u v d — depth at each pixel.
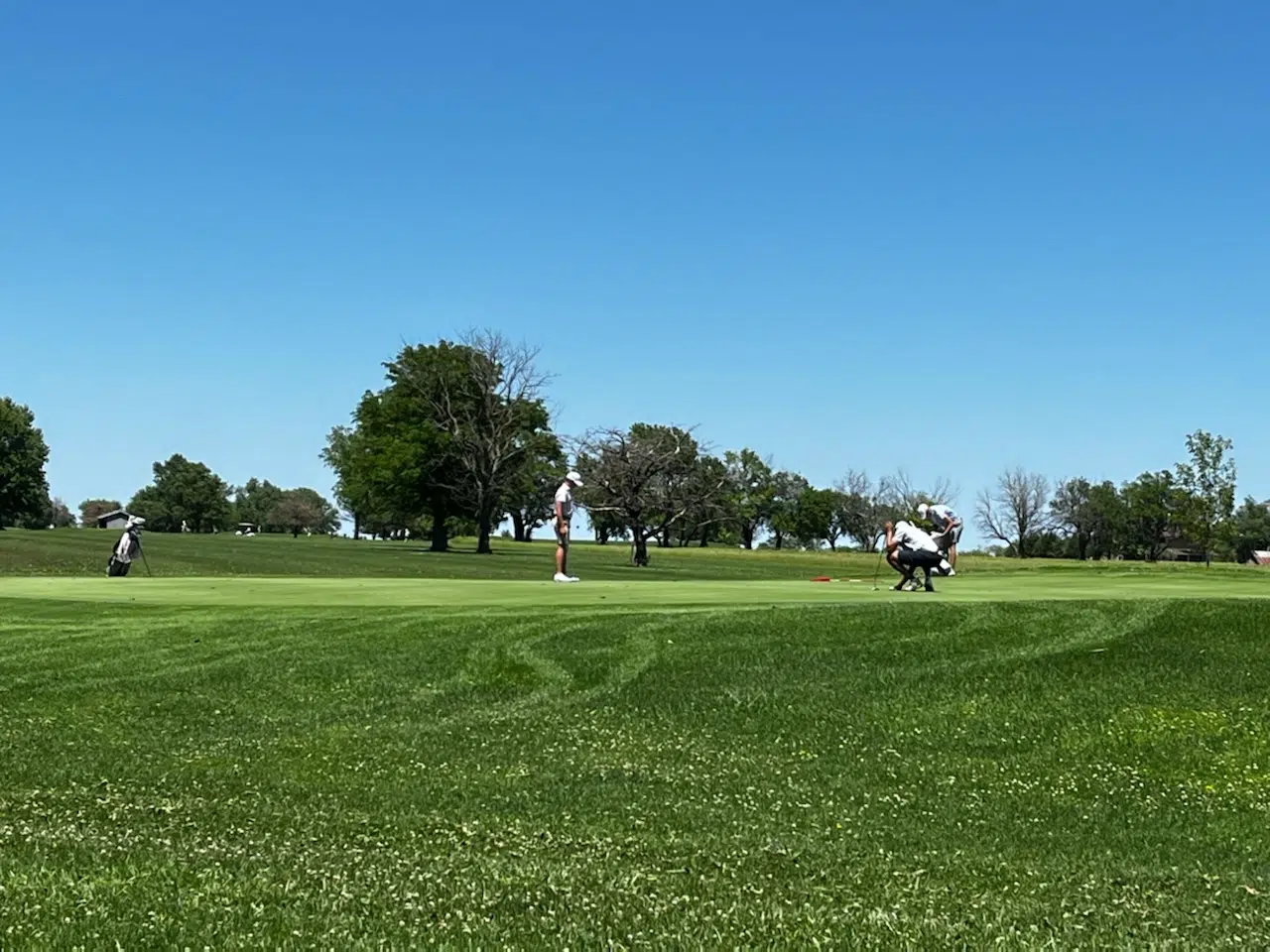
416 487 87.06
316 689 16.50
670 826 11.05
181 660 17.56
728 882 8.44
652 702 15.89
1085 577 32.31
